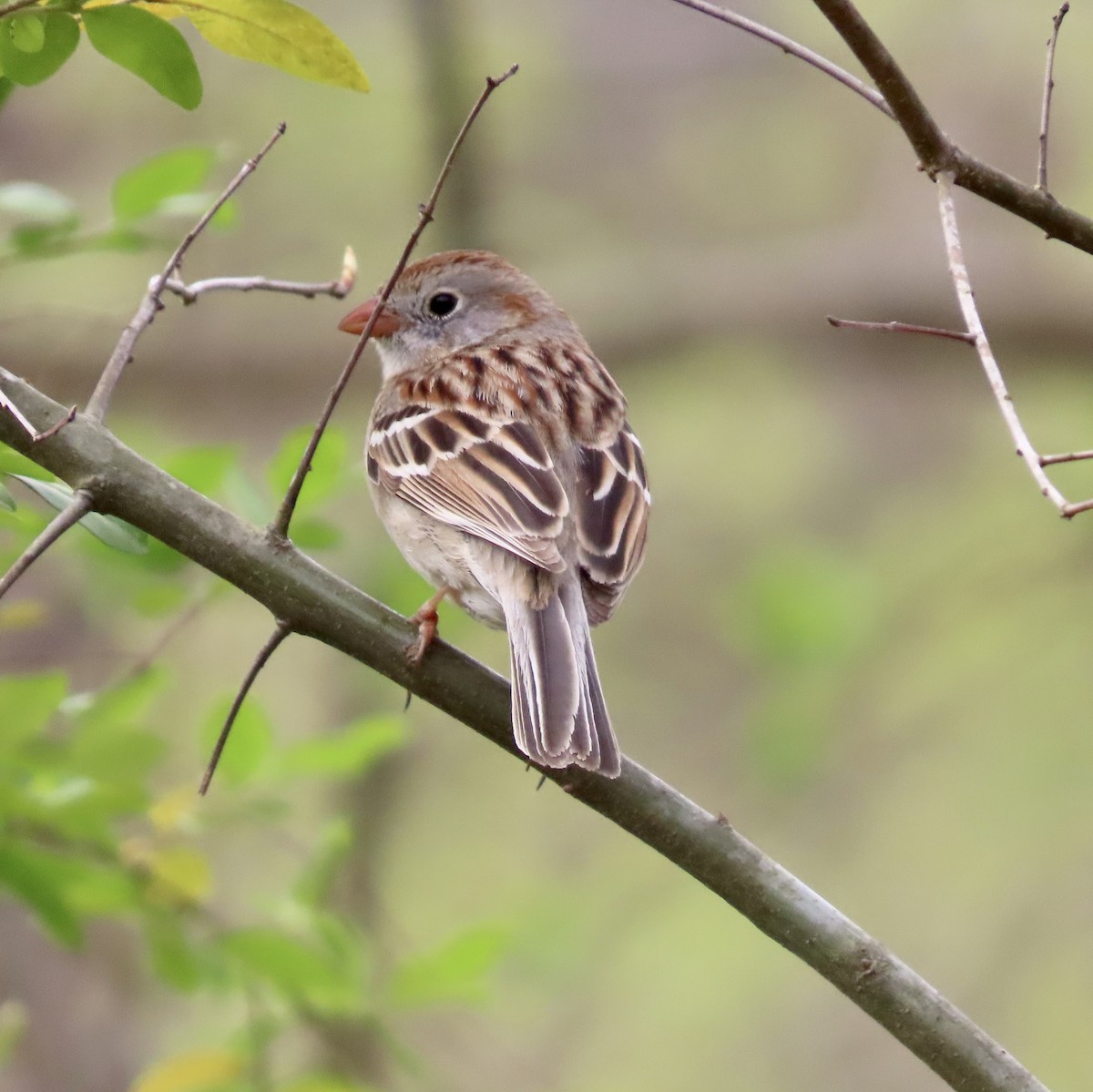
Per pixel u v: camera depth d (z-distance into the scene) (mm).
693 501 15219
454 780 13859
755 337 15086
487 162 14383
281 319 14555
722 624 13344
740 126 16062
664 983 13414
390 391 7637
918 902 13742
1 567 6766
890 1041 13258
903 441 15391
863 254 15289
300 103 14898
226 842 11031
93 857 6785
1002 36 15289
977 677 14508
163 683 7020
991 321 15078
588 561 6484
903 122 5441
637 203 16156
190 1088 7000
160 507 5363
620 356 15078
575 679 5836
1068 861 13836
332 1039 8914
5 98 5684
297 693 12930
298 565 5418
